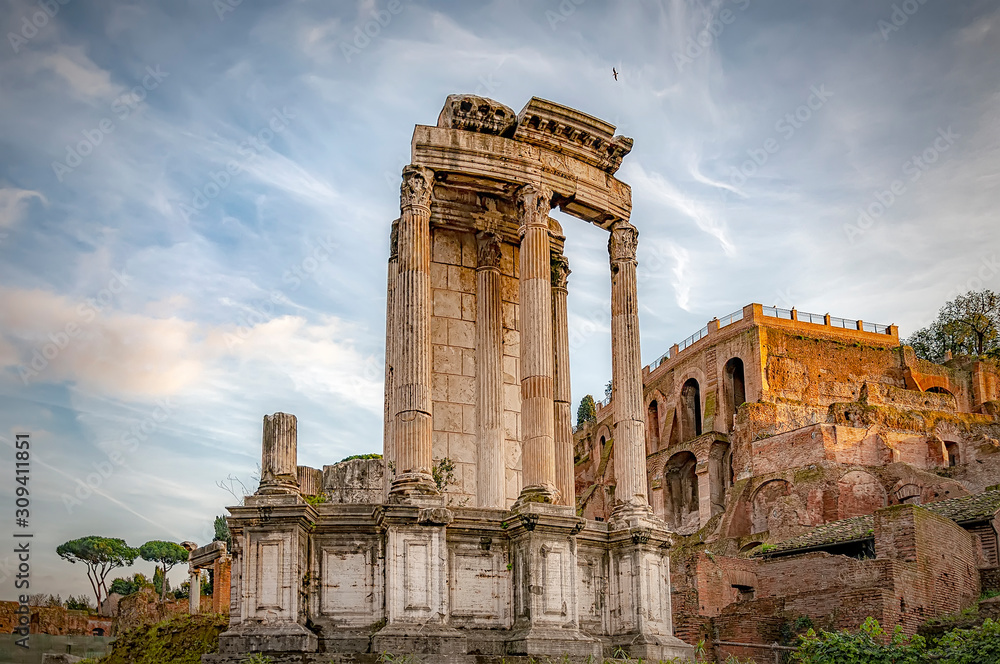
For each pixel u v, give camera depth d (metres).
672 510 124.56
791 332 121.69
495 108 36.66
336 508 31.33
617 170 39.44
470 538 32.09
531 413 34.44
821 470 99.81
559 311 40.34
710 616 57.09
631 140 39.06
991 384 127.00
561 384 39.47
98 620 80.06
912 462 104.62
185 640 33.16
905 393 113.69
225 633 28.83
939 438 105.88
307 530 30.70
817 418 116.69
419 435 32.44
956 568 56.50
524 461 34.19
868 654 35.97
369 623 30.48
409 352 33.19
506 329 39.31
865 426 105.06
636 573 33.88
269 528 29.86
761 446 108.19
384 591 30.64
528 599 31.12
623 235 38.84
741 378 125.31
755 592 62.69
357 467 51.12
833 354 122.38
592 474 138.38
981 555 61.50
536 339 35.03
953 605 54.56
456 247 39.47
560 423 38.91
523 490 33.72
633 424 36.69
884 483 98.94
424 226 34.75
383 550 31.06
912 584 51.81
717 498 116.56
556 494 33.66
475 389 38.28
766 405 114.19
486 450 37.00
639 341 37.97
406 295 33.78
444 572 30.78
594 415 153.25
